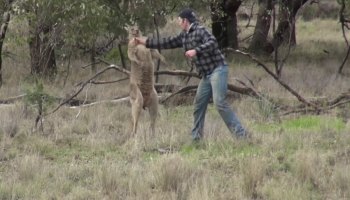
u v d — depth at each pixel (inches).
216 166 497.0
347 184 441.7
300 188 432.1
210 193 421.4
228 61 1310.3
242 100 765.9
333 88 916.0
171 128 626.8
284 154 527.5
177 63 1222.3
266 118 688.4
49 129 634.8
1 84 929.5
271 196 421.1
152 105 603.2
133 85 592.4
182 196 422.0
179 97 790.5
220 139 571.8
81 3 799.1
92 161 521.0
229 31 1445.6
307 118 682.8
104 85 899.4
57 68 1066.7
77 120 666.2
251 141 570.6
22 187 439.8
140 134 595.2
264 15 1421.0
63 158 534.0
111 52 1168.2
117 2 884.0
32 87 776.9
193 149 554.6
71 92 810.8
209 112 725.9
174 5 914.7
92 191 440.8
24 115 687.7
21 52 1128.2
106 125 660.1
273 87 896.3
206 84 569.6
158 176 450.9
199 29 550.3
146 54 587.5
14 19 810.8
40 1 804.6
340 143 565.9
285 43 1440.7
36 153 536.4
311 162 481.7
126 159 527.2
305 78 1032.2
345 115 714.8
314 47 1593.3
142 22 904.9
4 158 529.7
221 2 1259.2
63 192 438.6
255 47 1450.5
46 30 900.6
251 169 461.1
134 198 417.7
